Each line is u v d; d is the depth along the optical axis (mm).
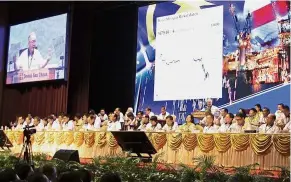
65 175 2703
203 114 11203
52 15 15062
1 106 16141
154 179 5281
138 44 13344
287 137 6406
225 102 11297
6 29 16422
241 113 8562
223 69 11438
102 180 2828
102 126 10586
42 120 12375
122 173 5504
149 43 13086
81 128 10977
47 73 14516
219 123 8844
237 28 11266
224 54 11469
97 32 14688
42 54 14742
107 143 9016
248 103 10883
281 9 10445
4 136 10391
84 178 3107
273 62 10500
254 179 4641
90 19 14500
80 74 14656
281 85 10328
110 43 14430
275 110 10406
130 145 7527
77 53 14781
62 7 14852
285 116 8539
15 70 15758
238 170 4902
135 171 5723
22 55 15523
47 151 10445
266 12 10734
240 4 11266
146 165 6160
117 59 14203
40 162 6387
